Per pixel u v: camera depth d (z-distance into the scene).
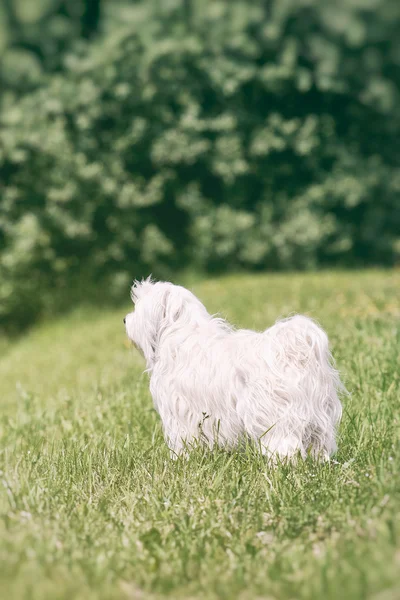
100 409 5.68
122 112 16.39
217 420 3.86
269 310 9.70
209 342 3.93
